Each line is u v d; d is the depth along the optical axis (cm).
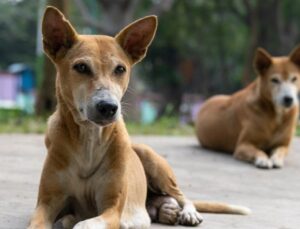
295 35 1159
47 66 520
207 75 1366
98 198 196
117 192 195
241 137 337
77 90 194
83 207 200
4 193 234
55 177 195
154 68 1299
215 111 368
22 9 1429
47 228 192
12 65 1496
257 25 999
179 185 261
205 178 276
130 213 202
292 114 338
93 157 196
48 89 521
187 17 1098
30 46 1495
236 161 322
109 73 195
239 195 251
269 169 304
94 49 197
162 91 1333
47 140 199
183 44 1215
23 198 229
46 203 195
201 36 1177
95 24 762
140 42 206
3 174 263
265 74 340
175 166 298
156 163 219
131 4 762
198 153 348
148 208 215
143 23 205
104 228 187
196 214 212
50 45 200
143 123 566
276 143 339
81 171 196
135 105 695
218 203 226
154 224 211
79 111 193
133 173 204
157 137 433
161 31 1130
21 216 211
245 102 343
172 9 1077
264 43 1009
